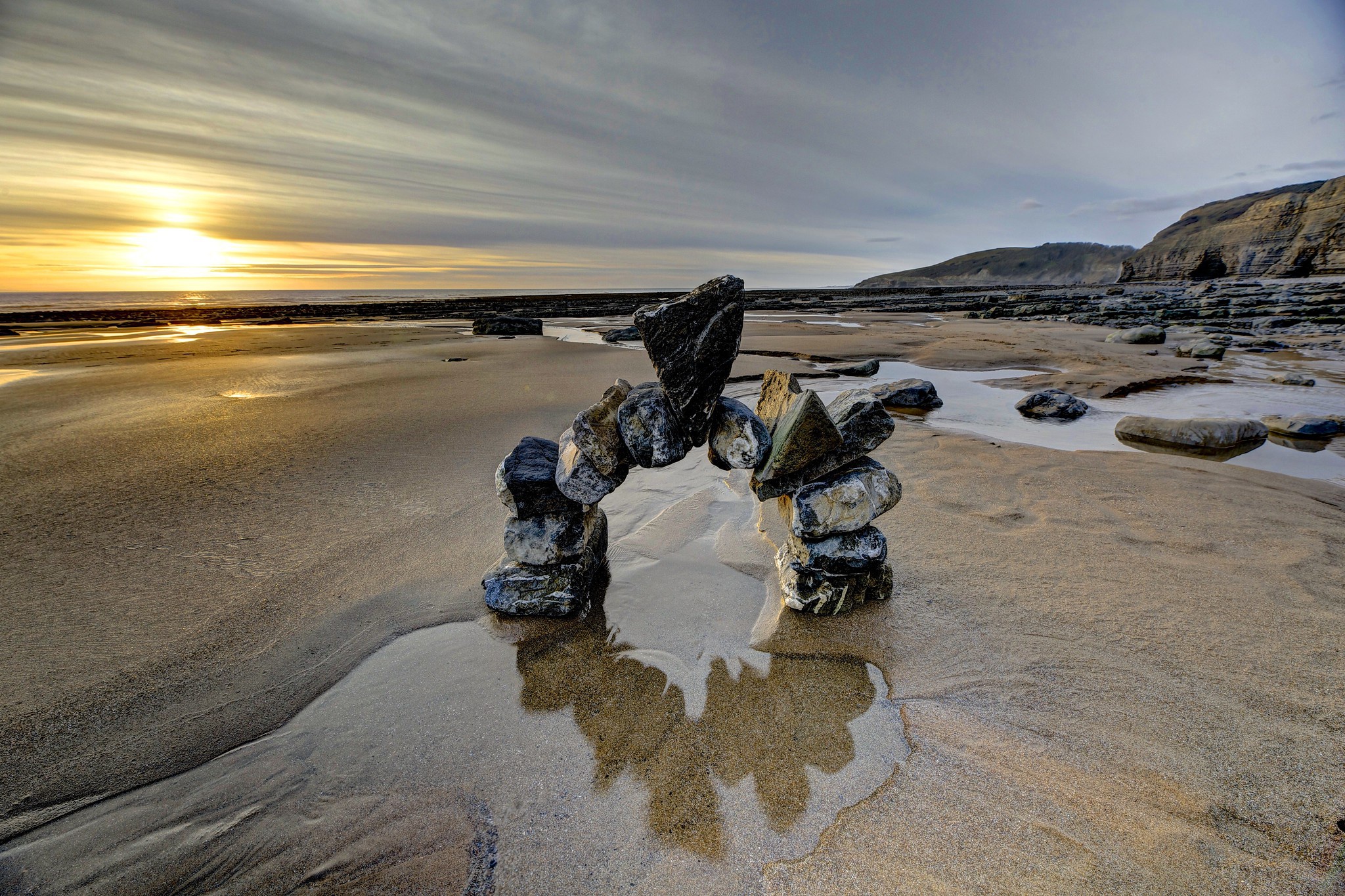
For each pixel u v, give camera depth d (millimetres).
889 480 2965
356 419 7094
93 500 4496
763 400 3473
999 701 2365
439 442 6047
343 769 2115
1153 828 1786
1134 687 2398
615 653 2770
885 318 26891
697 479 5207
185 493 4617
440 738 2254
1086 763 2035
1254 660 2537
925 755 2119
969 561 3508
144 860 1787
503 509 4293
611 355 13438
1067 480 4867
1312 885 1595
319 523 4086
